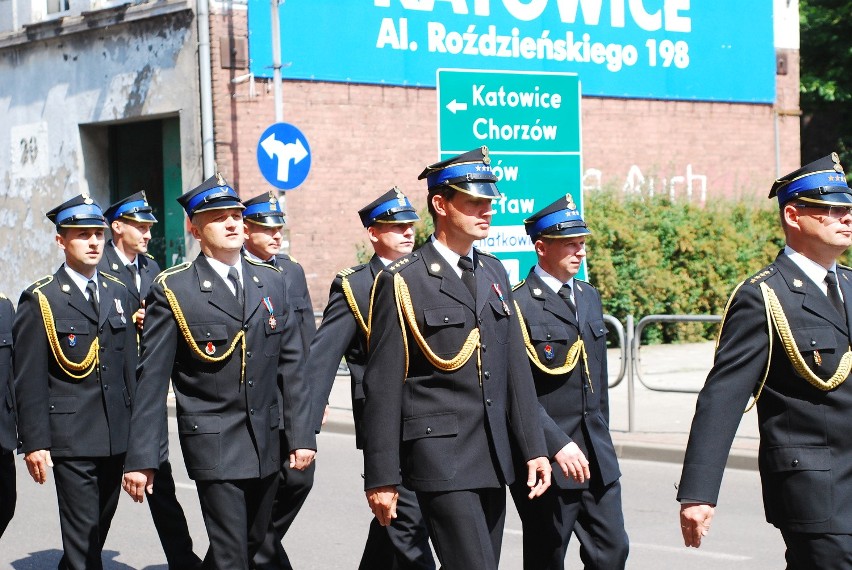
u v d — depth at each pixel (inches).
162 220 783.7
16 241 866.8
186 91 733.3
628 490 407.8
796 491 177.8
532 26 835.4
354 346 267.3
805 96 1133.7
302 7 741.3
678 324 791.1
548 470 206.2
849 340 179.6
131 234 342.6
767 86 966.4
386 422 198.2
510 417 206.8
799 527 177.8
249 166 734.5
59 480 279.0
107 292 289.1
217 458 231.9
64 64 815.1
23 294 277.4
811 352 177.9
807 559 178.5
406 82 783.1
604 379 252.4
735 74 948.0
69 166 820.0
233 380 235.0
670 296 798.5
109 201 822.5
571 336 245.6
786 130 979.9
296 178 627.8
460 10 802.8
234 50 725.9
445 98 467.2
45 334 275.6
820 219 181.2
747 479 423.2
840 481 177.2
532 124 483.2
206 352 233.6
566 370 242.7
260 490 241.8
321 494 403.9
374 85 771.4
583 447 242.7
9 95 860.6
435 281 201.6
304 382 246.2
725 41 940.6
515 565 314.2
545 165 486.0
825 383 177.6
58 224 283.7
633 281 785.6
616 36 879.7
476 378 200.5
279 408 245.3
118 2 780.0
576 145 491.8
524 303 247.1
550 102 486.6
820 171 182.7
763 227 865.5
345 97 761.0
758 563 311.0
